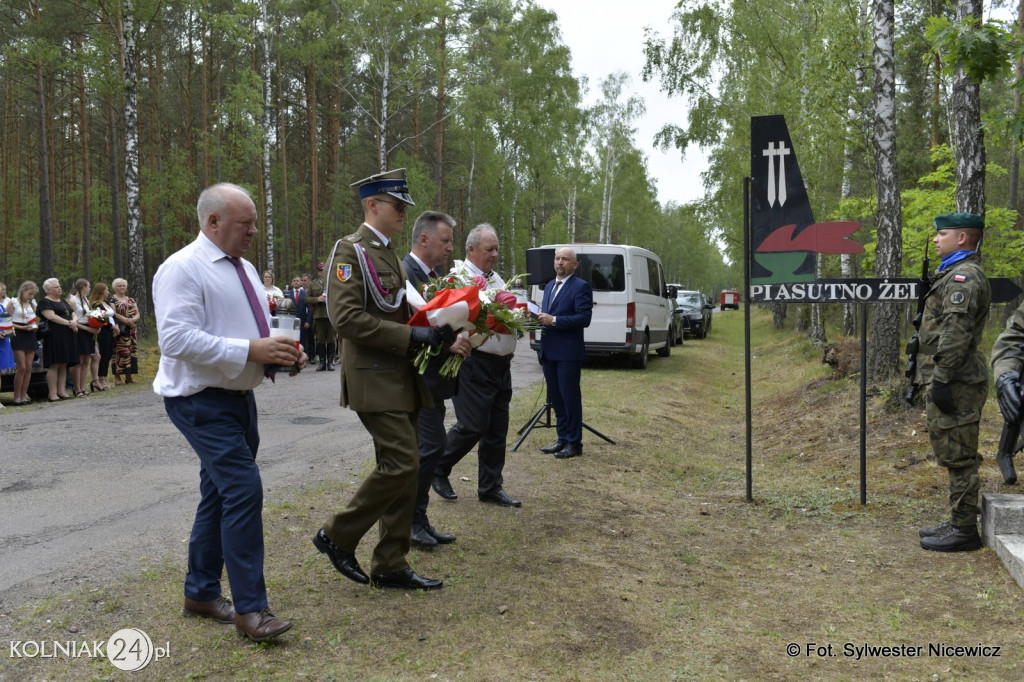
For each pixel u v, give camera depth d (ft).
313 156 107.34
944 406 15.37
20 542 15.02
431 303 12.34
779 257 19.93
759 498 20.35
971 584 13.91
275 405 34.65
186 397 10.71
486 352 17.58
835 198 59.57
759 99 73.00
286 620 11.47
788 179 19.74
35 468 21.71
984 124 23.61
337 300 11.97
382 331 11.91
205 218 10.93
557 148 127.65
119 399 36.91
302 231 130.72
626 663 10.87
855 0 45.91
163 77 115.44
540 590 13.32
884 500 19.38
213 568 11.37
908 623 12.51
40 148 90.53
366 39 97.45
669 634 11.98
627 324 49.73
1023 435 14.30
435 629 11.53
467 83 108.47
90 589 12.39
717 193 79.51
